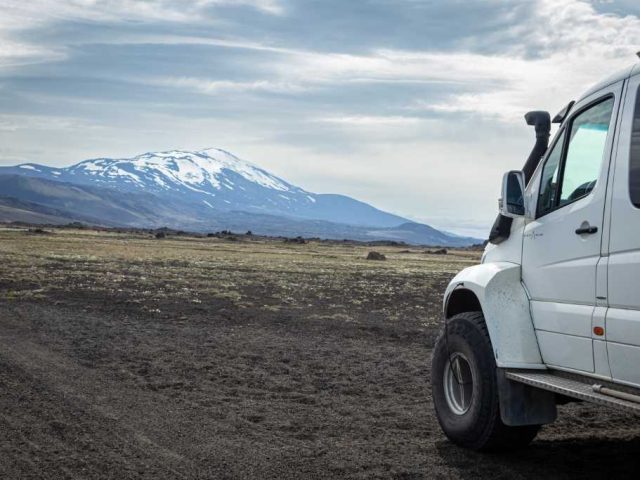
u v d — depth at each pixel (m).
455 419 6.66
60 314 18.31
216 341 14.50
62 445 6.51
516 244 6.37
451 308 7.17
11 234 107.25
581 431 7.31
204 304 21.83
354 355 13.09
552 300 5.82
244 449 6.46
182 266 42.28
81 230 188.62
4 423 7.30
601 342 5.16
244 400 8.84
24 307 19.55
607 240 5.17
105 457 6.14
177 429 7.18
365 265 54.75
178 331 15.90
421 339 15.82
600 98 5.56
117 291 24.92
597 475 5.68
